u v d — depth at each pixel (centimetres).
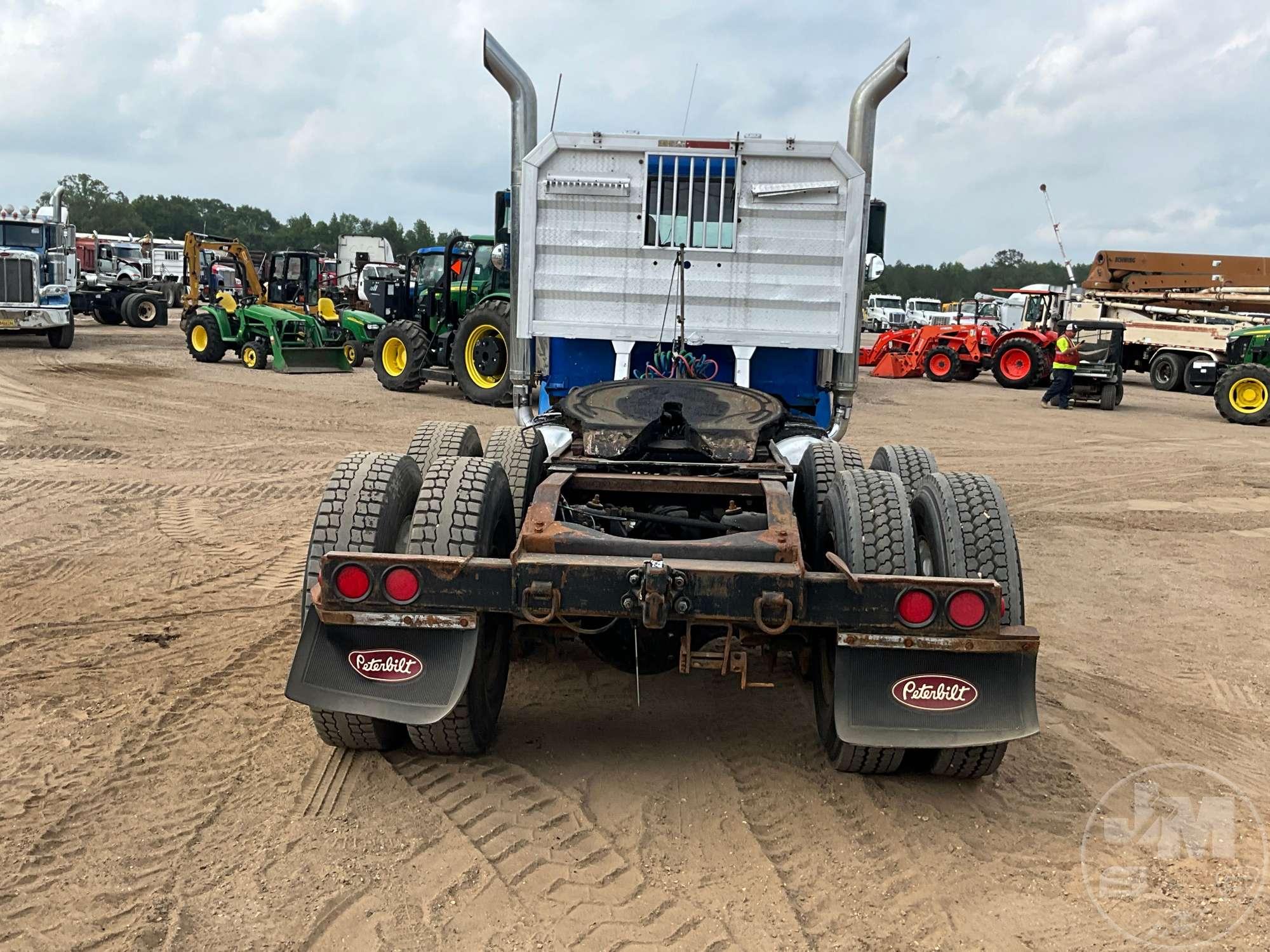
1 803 346
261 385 1733
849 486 381
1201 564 768
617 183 591
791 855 332
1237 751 429
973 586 325
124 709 427
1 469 926
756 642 420
